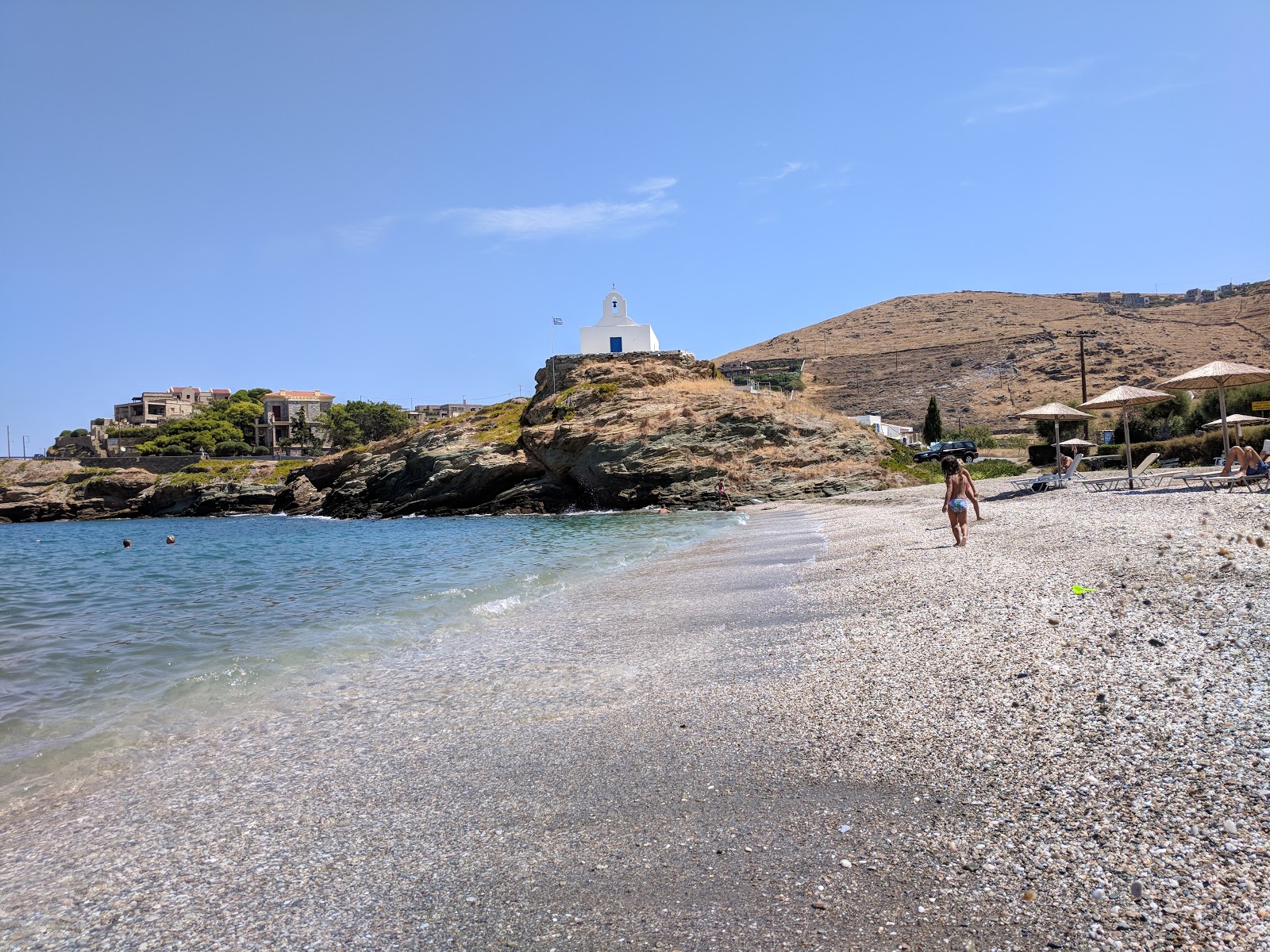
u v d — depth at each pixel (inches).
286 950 168.1
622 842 206.5
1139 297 7608.3
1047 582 448.1
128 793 262.7
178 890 196.4
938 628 389.7
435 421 2997.0
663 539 1169.4
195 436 4783.5
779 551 871.7
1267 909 148.3
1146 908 154.1
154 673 436.5
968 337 6417.3
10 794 264.5
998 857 179.3
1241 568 390.0
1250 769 198.8
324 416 5378.9
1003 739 243.0
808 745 261.9
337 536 1715.1
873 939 155.3
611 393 2440.9
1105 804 194.2
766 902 172.1
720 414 2267.5
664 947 158.9
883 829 199.0
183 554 1400.1
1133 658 294.0
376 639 502.0
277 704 363.9
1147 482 1099.3
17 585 938.1
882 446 2343.8
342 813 239.1
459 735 307.1
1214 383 928.9
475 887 189.3
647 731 294.0
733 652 406.9
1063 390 4790.8
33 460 3661.4
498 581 775.1
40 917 185.2
